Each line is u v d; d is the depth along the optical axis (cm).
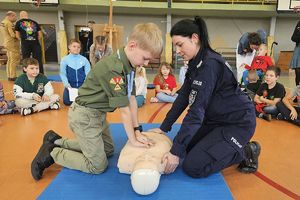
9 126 235
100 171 142
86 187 130
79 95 145
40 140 202
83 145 141
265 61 344
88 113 139
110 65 130
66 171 145
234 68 837
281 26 938
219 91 141
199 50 132
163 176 141
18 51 511
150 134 157
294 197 132
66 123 244
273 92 273
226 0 839
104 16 930
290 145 198
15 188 137
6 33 492
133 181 122
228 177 150
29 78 287
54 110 293
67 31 934
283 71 859
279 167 163
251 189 138
